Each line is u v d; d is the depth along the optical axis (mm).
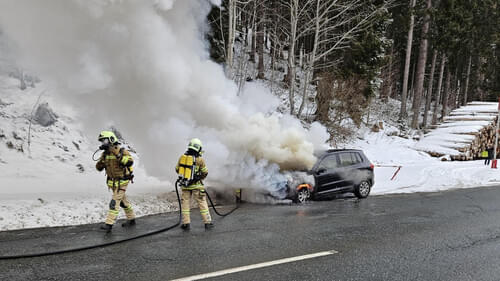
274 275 4176
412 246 5504
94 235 5512
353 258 4867
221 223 6566
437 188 12258
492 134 21812
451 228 6695
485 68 32531
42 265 4281
